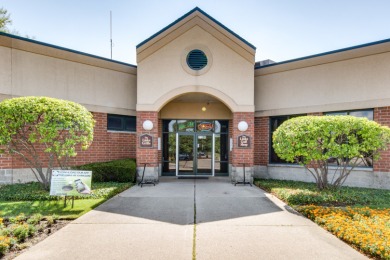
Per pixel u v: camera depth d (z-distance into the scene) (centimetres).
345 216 602
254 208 719
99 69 1232
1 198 773
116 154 1273
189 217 634
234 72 1160
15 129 823
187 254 439
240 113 1153
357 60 1082
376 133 791
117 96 1276
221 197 851
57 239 498
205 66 1159
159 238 504
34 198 772
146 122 1130
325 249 462
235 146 1148
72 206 693
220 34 1159
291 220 616
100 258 424
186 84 1151
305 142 816
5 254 437
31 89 1065
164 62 1150
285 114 1245
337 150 788
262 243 484
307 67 1197
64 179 692
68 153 837
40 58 1090
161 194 891
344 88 1106
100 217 629
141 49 1145
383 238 467
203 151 1411
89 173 704
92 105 1200
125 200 800
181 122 1419
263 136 1310
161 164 1393
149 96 1145
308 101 1189
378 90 1032
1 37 1007
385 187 998
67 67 1151
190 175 1398
